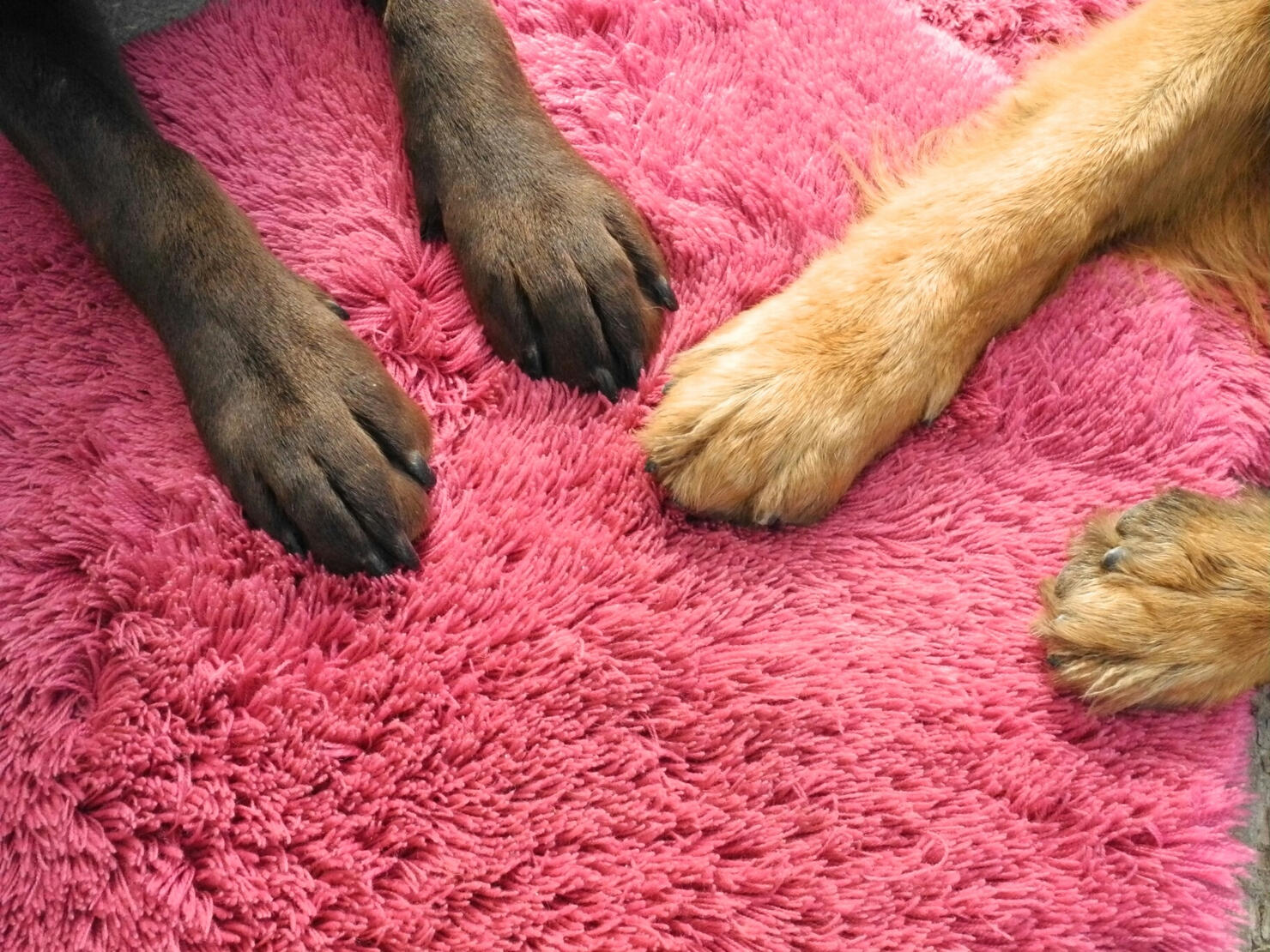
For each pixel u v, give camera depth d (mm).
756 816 657
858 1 805
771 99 774
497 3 776
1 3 680
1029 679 688
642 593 680
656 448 684
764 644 680
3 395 704
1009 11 842
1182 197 748
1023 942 655
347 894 632
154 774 642
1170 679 679
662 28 781
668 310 709
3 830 635
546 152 706
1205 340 750
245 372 664
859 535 703
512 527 683
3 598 667
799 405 678
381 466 659
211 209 683
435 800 647
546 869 642
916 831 664
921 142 769
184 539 671
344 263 723
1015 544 709
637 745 661
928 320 696
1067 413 727
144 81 757
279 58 765
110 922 625
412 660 661
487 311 700
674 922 641
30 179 737
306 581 667
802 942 644
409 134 724
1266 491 737
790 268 738
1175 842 674
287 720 650
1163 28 730
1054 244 716
